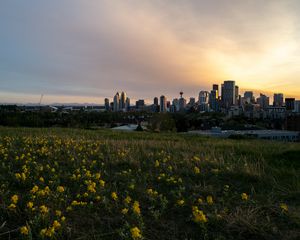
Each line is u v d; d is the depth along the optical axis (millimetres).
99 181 5328
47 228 3494
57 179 5637
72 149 9648
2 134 15219
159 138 17891
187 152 9578
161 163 7633
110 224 3764
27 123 43312
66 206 4297
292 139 45000
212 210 4254
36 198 4441
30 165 6926
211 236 3545
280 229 3738
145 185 5547
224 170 6848
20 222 3707
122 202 4473
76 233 3492
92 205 4242
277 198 4973
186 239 3396
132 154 8648
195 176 6414
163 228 3744
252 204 4562
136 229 3189
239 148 11734
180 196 4828
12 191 4875
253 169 6766
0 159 7629
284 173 6719
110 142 11891
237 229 3652
